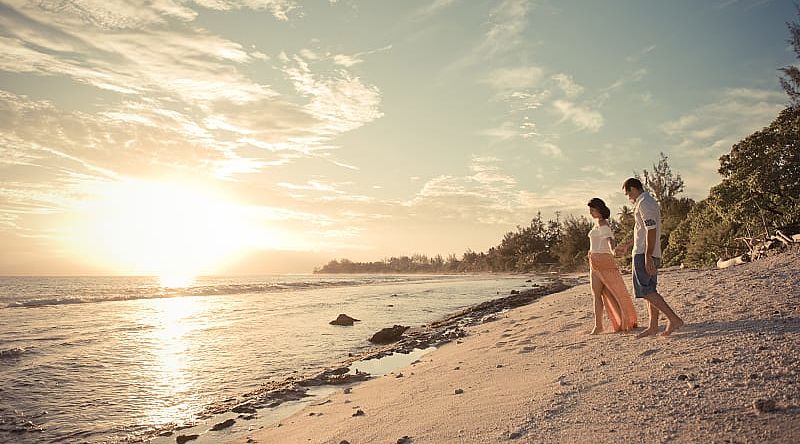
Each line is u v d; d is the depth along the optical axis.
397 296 39.06
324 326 19.33
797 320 5.66
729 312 6.79
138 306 30.66
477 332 12.55
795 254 12.52
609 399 4.20
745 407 3.46
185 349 13.94
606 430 3.53
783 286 8.19
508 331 10.66
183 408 7.98
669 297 9.45
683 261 31.42
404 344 12.74
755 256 17.47
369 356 11.37
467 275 136.25
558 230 124.44
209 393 9.00
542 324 10.39
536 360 6.59
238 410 7.29
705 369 4.48
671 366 4.81
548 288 34.25
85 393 9.12
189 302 34.31
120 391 9.26
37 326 20.02
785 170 20.75
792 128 20.89
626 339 6.55
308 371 10.66
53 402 8.50
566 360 6.13
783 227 21.08
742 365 4.38
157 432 6.58
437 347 11.54
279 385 8.94
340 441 4.57
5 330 18.70
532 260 121.75
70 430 6.96
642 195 6.36
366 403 6.29
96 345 14.76
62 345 14.81
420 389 6.42
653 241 6.19
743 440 2.97
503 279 77.38
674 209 44.91
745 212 21.73
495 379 6.00
